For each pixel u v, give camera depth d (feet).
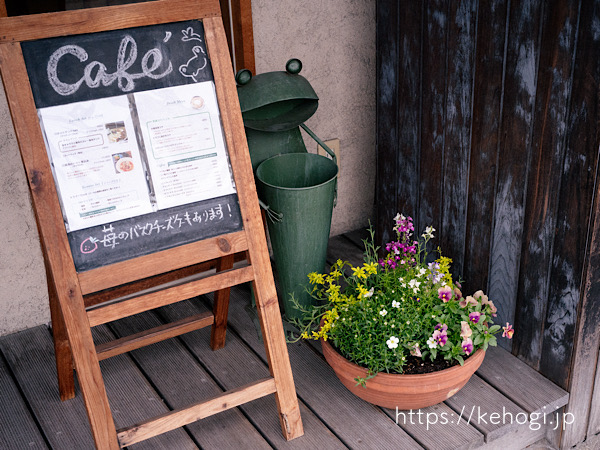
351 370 6.63
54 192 5.50
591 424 7.74
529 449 7.59
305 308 8.46
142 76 5.73
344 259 10.22
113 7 5.49
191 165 6.02
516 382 7.41
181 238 6.09
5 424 7.13
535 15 6.35
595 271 6.55
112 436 5.95
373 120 10.61
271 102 7.45
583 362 7.07
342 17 9.61
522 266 7.35
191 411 6.23
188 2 5.77
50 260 5.55
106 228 5.77
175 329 7.57
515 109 6.87
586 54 5.91
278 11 9.04
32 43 5.32
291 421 6.69
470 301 6.96
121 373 7.84
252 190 6.26
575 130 6.22
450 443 6.61
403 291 6.82
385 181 9.40
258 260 6.36
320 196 7.74
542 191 6.79
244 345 8.29
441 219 8.45
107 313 5.82
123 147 5.74
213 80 6.00
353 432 6.81
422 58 8.00
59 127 5.48
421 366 6.70
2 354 8.34
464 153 7.73
